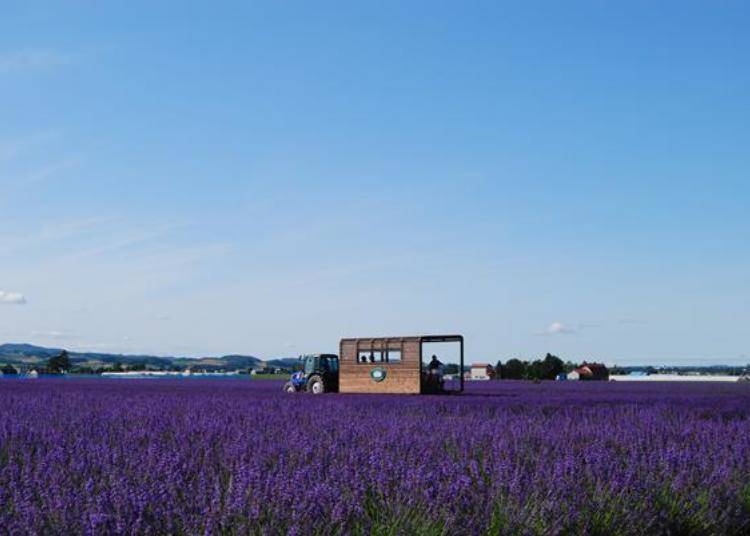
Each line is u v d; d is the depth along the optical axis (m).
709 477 7.35
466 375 95.25
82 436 9.12
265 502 5.30
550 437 9.69
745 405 21.11
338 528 5.07
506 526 5.42
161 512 5.11
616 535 5.91
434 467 6.92
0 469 7.05
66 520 4.96
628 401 22.61
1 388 33.25
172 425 11.09
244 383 50.44
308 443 8.41
